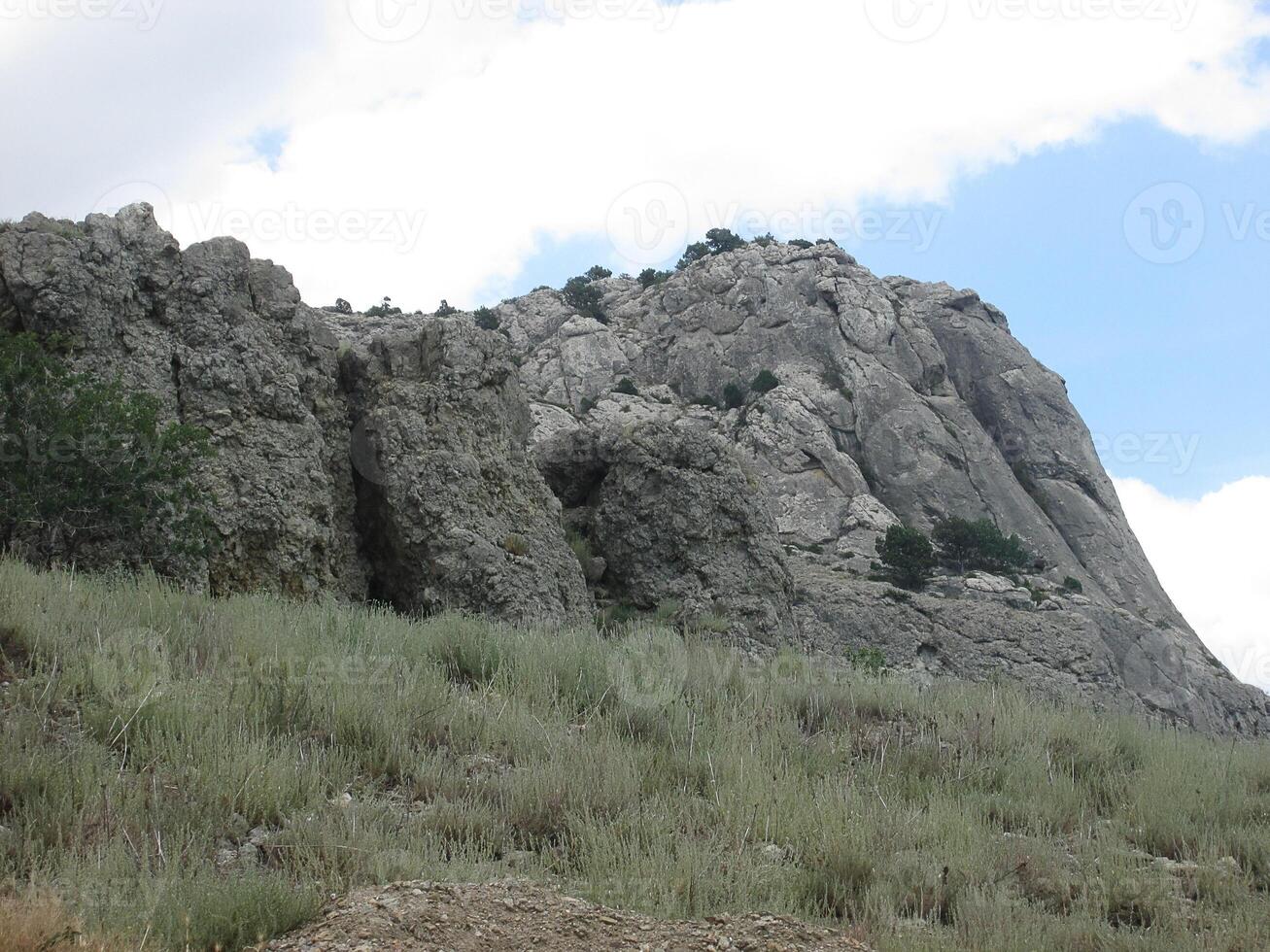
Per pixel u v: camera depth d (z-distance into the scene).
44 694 10.34
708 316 95.06
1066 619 40.03
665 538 24.52
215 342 20.58
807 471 78.56
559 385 90.12
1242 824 11.02
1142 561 85.94
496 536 21.70
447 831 9.05
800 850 9.21
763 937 6.96
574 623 21.62
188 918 6.66
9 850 7.55
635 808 9.63
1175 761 12.88
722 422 83.62
